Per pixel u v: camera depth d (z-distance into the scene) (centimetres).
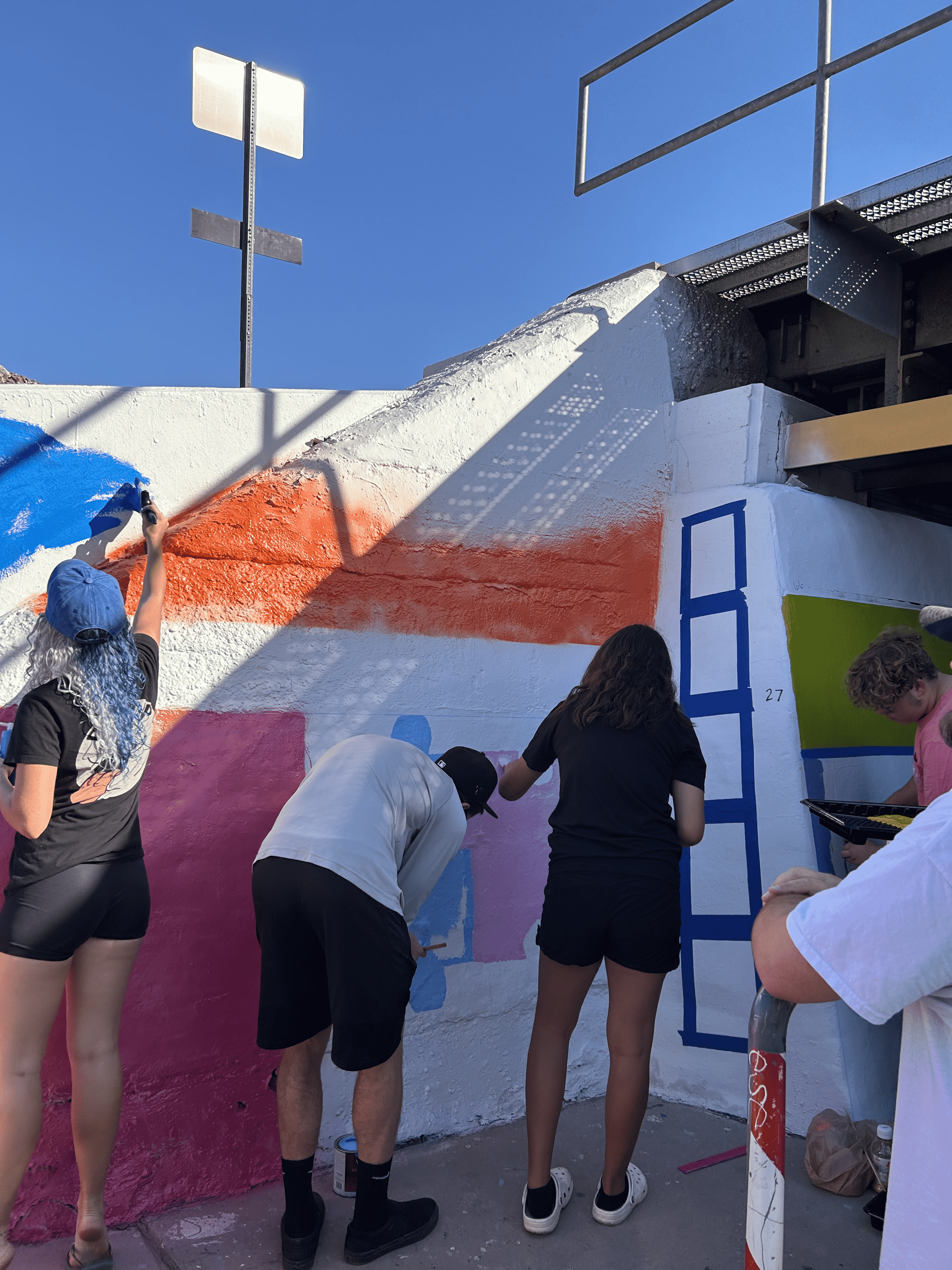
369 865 221
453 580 319
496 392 336
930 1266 109
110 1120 216
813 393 449
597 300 378
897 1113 118
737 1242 241
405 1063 293
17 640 244
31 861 204
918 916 107
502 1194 263
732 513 353
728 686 343
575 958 242
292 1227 222
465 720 317
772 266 391
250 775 271
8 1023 202
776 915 125
